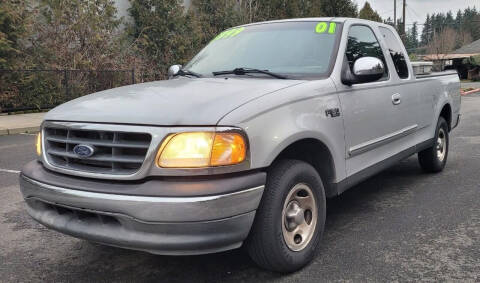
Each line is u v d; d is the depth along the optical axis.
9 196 5.84
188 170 2.84
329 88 3.85
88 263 3.83
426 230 4.37
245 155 2.97
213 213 2.81
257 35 4.71
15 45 15.66
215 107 3.04
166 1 20.86
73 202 3.04
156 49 20.64
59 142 3.27
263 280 3.42
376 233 4.31
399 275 3.46
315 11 29.83
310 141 3.61
